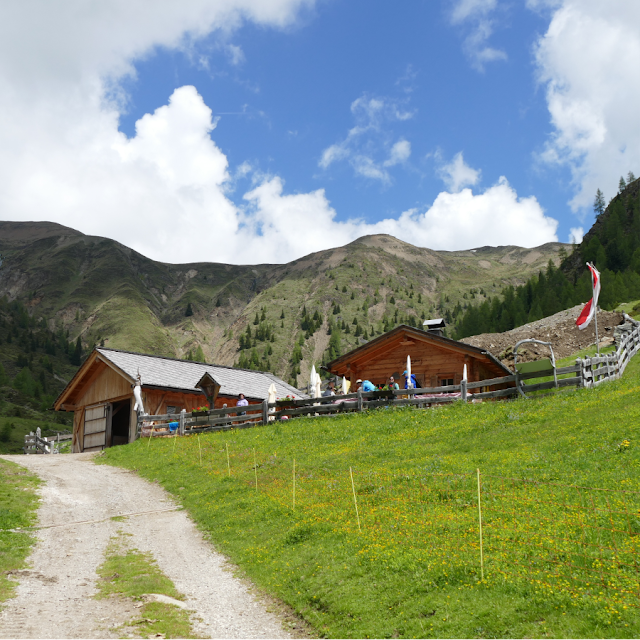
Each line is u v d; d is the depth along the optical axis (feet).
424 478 52.37
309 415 100.27
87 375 135.85
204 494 67.00
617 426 56.08
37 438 163.73
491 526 38.22
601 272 498.69
